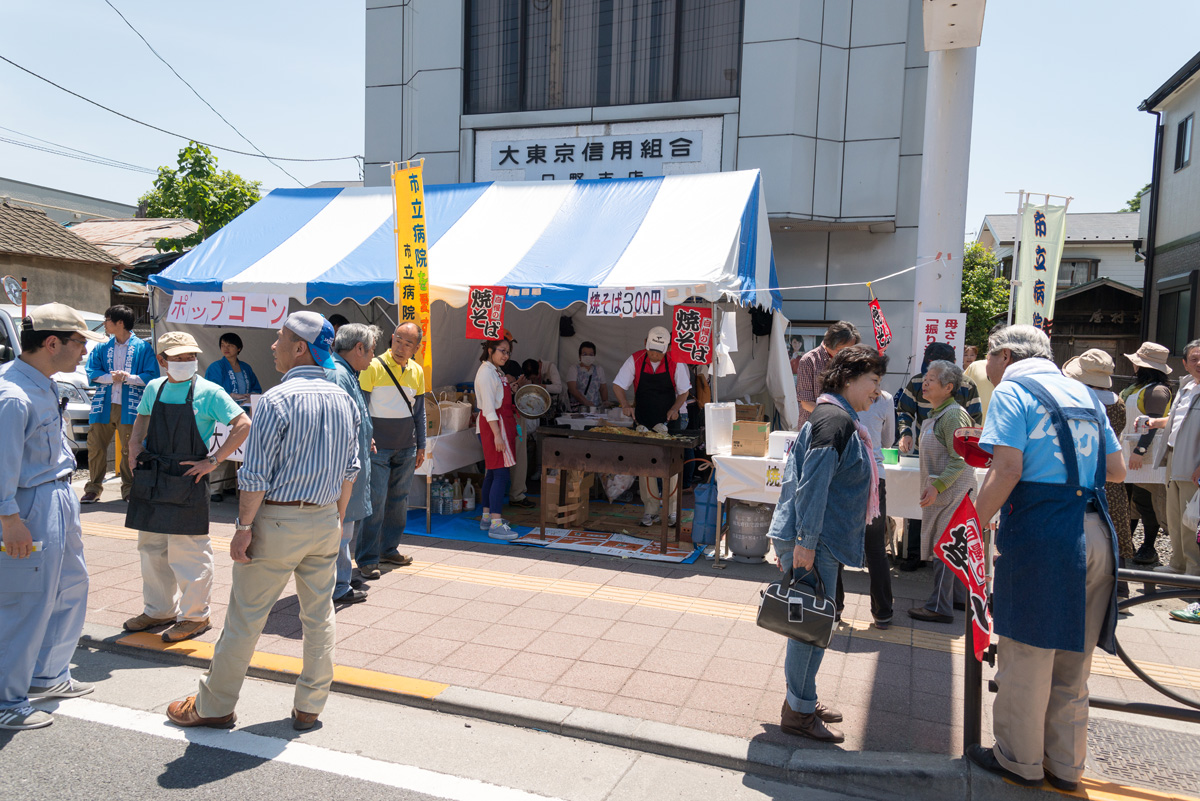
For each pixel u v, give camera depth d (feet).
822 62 33.27
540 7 36.78
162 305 26.25
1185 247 49.39
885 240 34.40
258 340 29.53
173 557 14.49
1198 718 10.27
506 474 22.57
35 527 11.39
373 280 23.07
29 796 9.57
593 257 22.82
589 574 19.10
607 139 35.55
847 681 13.35
